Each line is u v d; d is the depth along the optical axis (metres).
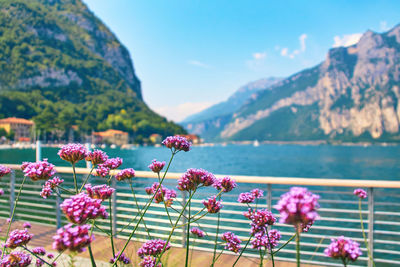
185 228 2.82
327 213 12.54
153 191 1.79
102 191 1.21
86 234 0.78
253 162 70.00
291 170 50.69
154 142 150.00
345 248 0.87
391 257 7.24
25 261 1.25
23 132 102.94
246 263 2.49
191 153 119.31
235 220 2.63
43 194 1.24
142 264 1.29
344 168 56.34
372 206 2.69
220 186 1.45
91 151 1.38
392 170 52.31
